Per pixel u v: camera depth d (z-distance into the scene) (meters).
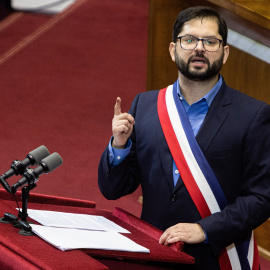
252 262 10.20
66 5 35.38
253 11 13.60
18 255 8.02
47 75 27.03
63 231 8.89
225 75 15.52
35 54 29.09
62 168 19.50
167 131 10.04
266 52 14.40
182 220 9.91
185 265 9.98
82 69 27.75
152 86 17.25
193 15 9.68
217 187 9.79
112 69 27.94
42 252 8.01
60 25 32.66
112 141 10.20
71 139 21.53
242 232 9.62
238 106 9.90
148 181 10.22
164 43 16.80
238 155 9.77
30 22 32.88
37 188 18.30
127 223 10.13
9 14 33.69
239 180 9.90
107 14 34.47
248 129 9.73
